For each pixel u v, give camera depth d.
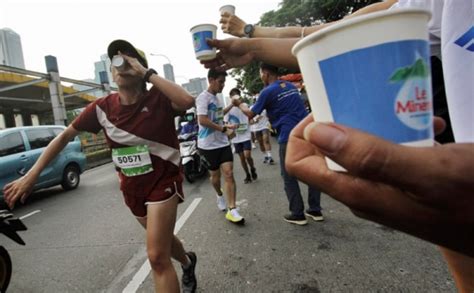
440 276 2.33
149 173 1.88
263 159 8.97
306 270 2.60
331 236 3.21
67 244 3.85
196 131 8.11
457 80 0.71
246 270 2.70
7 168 6.12
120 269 3.03
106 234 4.07
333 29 0.48
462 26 0.70
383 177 0.43
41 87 17.91
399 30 0.46
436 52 1.03
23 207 6.34
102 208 5.52
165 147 1.94
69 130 2.11
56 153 2.10
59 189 8.06
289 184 3.62
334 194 0.54
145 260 3.16
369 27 0.47
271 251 3.01
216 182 4.38
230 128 4.05
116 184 7.95
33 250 3.76
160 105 1.98
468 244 0.48
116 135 1.93
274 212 4.18
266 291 2.37
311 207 3.72
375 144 0.42
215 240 3.42
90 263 3.23
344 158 0.44
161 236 1.84
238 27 1.78
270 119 3.71
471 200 0.42
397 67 0.47
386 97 0.47
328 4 12.58
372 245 2.92
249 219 3.99
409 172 0.41
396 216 0.49
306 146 0.60
